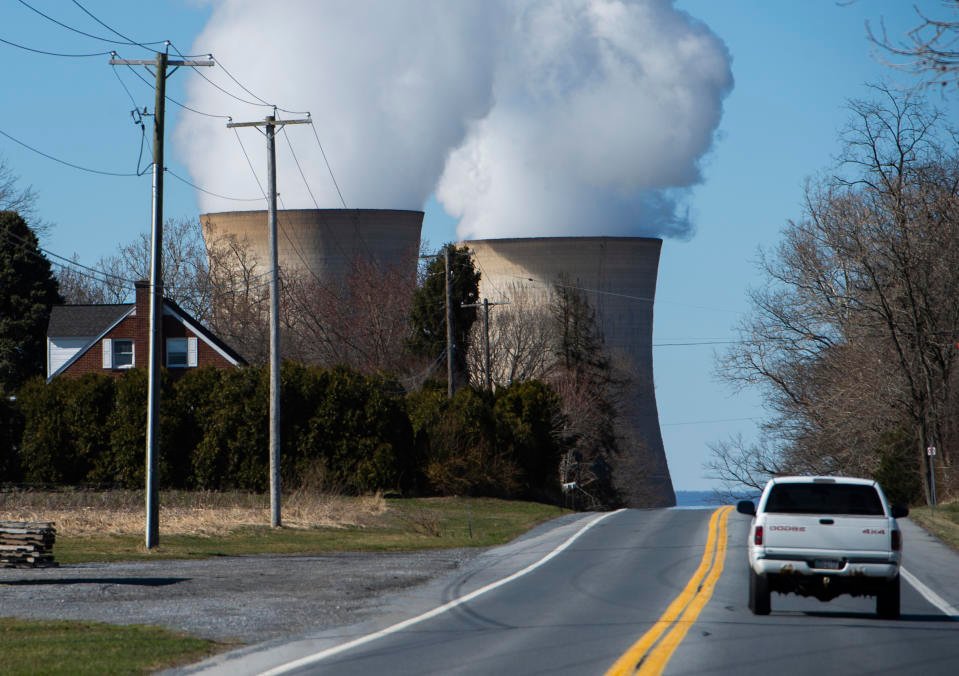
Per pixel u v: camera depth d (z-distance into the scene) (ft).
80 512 290.56
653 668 92.99
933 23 87.81
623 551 214.48
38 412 415.23
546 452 489.67
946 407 427.33
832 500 132.57
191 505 329.52
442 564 200.03
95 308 561.02
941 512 323.98
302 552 231.30
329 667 95.81
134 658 100.42
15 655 101.55
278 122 283.38
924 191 418.10
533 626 120.26
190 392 409.90
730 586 158.40
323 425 401.49
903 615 131.44
